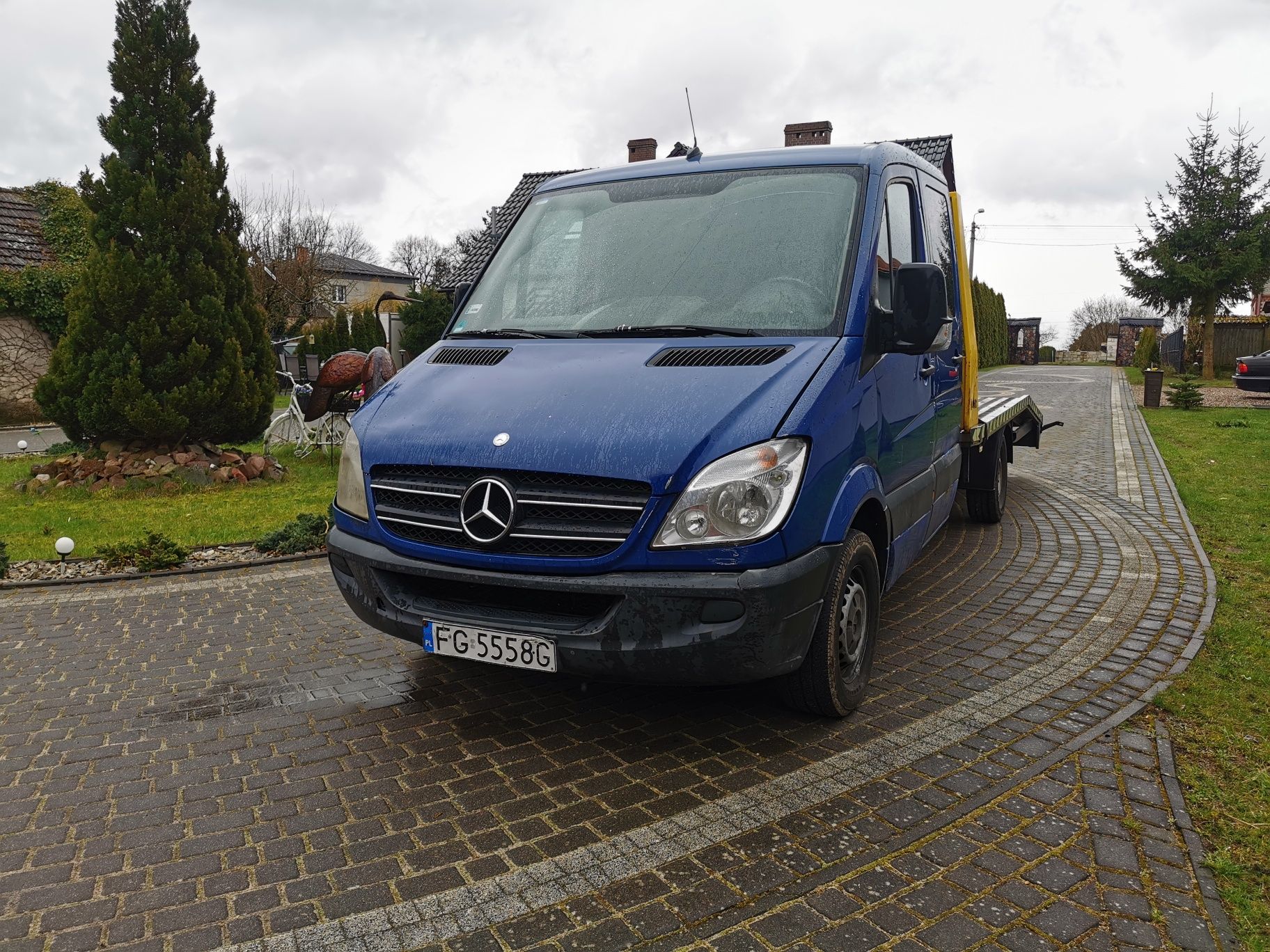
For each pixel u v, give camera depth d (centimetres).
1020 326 5628
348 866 295
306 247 4500
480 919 266
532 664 341
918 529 488
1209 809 322
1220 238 3120
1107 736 381
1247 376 2370
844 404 365
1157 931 257
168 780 355
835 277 398
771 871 287
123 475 1061
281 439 1364
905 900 271
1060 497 945
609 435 335
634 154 2827
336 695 440
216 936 260
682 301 412
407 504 370
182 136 1089
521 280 469
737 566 320
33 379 2011
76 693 445
